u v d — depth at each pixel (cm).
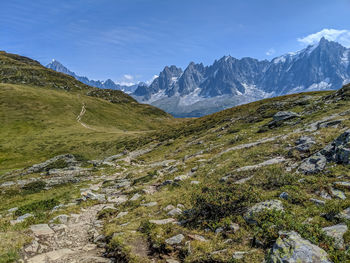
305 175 1418
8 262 917
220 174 1931
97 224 1470
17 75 18000
